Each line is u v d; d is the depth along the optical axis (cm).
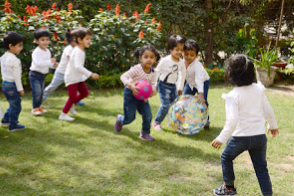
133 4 866
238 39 884
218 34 923
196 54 421
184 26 916
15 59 396
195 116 411
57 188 281
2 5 655
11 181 292
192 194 275
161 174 312
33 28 635
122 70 753
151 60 365
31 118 488
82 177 304
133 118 402
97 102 594
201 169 325
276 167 330
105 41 688
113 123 474
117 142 397
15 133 421
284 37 928
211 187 288
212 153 366
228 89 709
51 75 677
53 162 335
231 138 257
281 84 773
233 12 916
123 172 315
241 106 248
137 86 372
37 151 363
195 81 422
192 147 384
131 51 728
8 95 412
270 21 919
